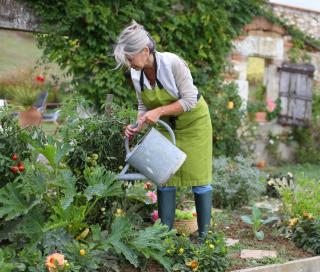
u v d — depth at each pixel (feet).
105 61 24.11
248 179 19.88
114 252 12.67
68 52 23.81
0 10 22.76
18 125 13.03
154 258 12.62
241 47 30.25
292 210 16.40
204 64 27.94
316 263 14.26
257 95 32.83
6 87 29.63
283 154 33.09
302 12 33.06
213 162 21.61
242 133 30.50
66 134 13.24
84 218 12.87
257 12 30.27
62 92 25.59
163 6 25.82
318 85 34.19
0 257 10.36
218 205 19.85
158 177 12.54
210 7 27.25
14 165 12.31
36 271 10.78
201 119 13.70
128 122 13.88
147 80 13.12
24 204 11.89
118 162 14.02
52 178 12.26
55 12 23.36
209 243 12.97
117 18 24.50
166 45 26.35
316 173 29.81
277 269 13.43
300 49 33.01
